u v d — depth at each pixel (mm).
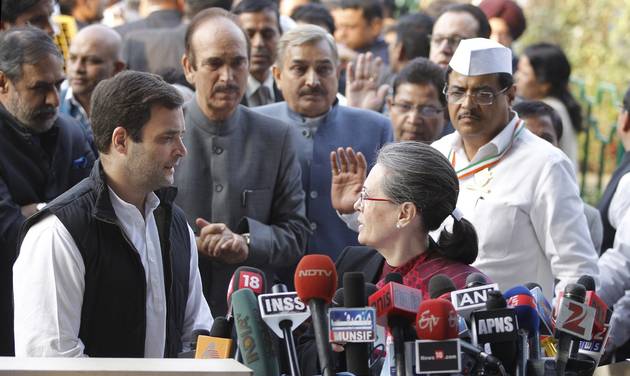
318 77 5961
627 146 6273
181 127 3957
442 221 3846
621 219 5902
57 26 7141
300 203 5562
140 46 7348
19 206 5184
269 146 5527
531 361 3102
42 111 5219
